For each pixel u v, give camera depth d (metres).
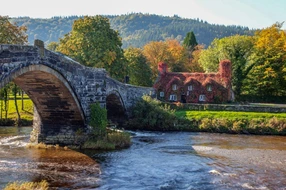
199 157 30.05
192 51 117.50
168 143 37.41
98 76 35.44
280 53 75.06
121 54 61.88
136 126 50.00
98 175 23.17
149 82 81.75
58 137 33.25
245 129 47.03
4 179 21.28
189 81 70.00
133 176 23.28
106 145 32.59
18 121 52.41
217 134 45.91
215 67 84.12
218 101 68.50
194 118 49.91
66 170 24.12
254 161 28.86
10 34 48.06
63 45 60.03
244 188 21.16
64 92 29.83
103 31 58.41
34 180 21.36
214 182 22.30
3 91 54.94
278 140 41.50
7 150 30.34
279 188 21.27
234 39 80.88
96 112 34.09
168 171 24.83
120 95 46.38
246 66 81.00
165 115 49.66
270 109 53.28
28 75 26.33
